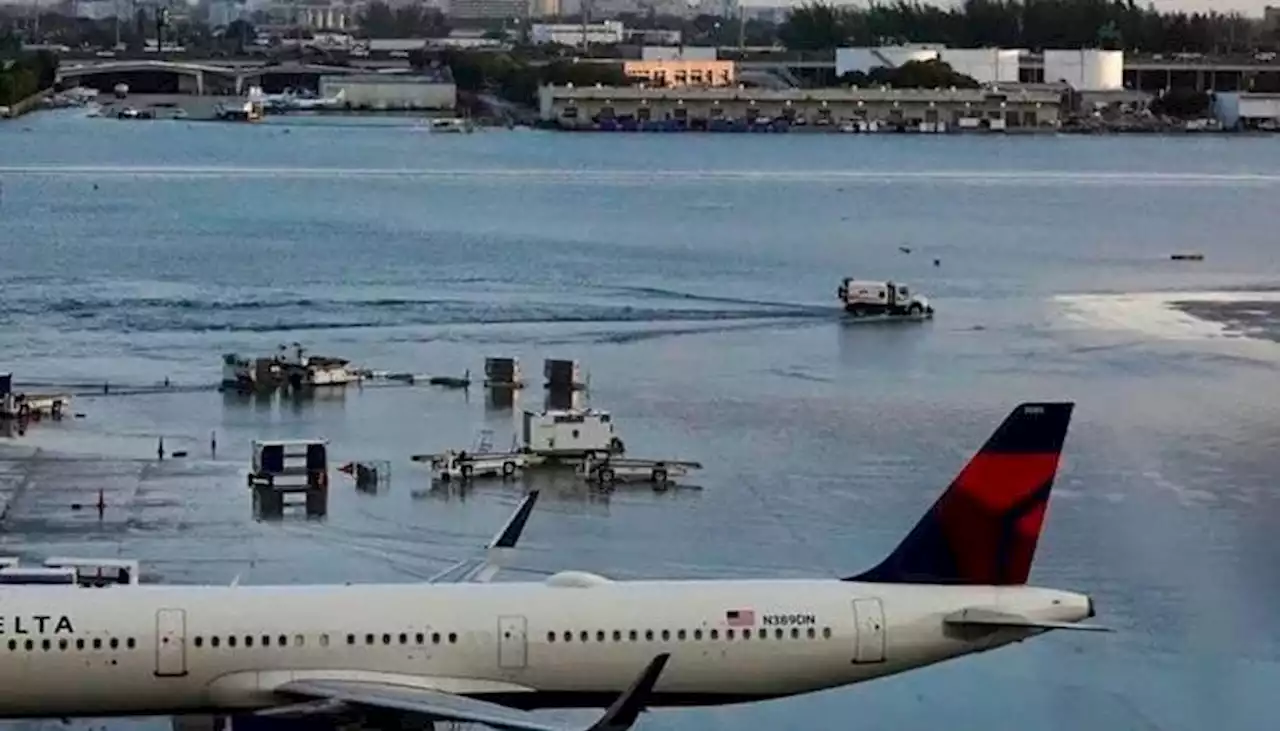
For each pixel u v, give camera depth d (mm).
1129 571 141125
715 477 174000
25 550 142750
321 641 94938
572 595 97312
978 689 114250
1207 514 159750
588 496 166000
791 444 189250
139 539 147500
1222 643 124000
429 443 189375
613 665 96375
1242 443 190250
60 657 93250
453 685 95312
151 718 102312
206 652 94188
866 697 112312
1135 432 195500
